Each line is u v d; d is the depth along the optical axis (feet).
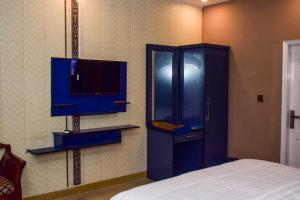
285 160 13.56
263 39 14.14
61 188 12.33
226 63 15.46
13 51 10.92
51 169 12.01
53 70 11.75
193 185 7.05
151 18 14.83
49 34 11.69
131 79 14.24
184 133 13.98
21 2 11.01
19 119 11.16
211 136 14.99
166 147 13.92
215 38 16.31
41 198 11.81
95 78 12.82
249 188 6.87
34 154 11.16
